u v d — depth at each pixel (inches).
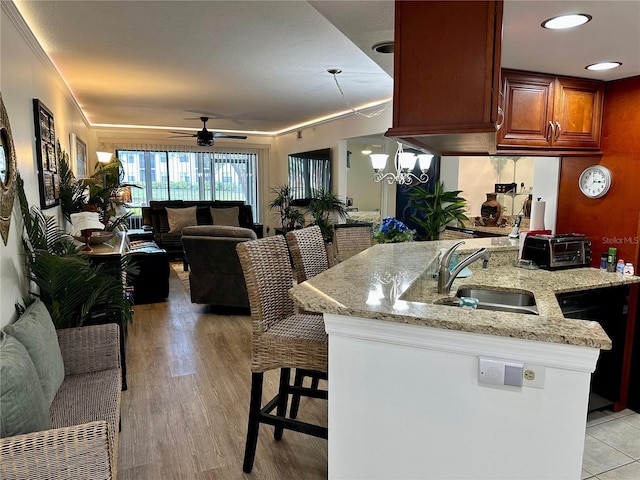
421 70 61.4
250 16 109.8
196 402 111.9
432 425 56.4
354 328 58.7
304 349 77.0
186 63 153.4
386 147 288.2
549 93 106.3
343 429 61.6
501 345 51.4
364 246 163.0
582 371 48.9
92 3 101.0
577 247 116.1
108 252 128.8
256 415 83.0
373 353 58.4
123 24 114.7
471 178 219.8
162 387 119.9
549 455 51.6
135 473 84.3
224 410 108.1
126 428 99.7
